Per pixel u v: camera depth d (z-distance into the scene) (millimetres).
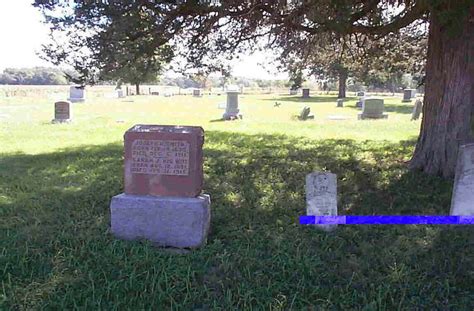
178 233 4801
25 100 40219
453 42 7449
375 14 7762
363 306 3596
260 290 3785
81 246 4613
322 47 10211
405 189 7000
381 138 13859
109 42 7527
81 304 3592
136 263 4199
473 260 4328
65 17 7539
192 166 4848
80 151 11398
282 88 89312
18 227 5309
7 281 3924
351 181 7594
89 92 60531
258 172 8453
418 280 3922
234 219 5668
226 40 9172
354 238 4949
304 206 6207
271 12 8047
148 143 4891
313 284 3934
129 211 4875
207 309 3574
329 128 17266
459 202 5309
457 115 7520
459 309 3557
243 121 20672
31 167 9234
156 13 7613
